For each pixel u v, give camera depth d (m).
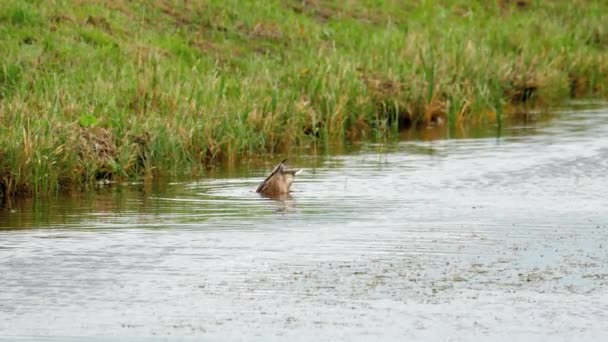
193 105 65.69
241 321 35.06
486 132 73.94
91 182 57.28
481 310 35.88
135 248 43.12
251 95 70.00
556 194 53.53
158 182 57.91
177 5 85.00
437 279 38.91
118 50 74.31
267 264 40.78
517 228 46.09
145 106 66.06
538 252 42.28
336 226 46.62
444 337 33.72
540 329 34.28
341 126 71.81
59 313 35.78
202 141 63.22
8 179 53.97
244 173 60.00
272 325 34.72
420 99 78.12
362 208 50.41
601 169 60.19
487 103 81.06
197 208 50.78
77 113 61.72
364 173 59.53
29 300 36.94
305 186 56.00
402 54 85.12
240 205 51.38
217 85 70.50
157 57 72.62
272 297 37.16
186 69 73.06
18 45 71.38
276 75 75.81
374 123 74.62
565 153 65.06
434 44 89.56
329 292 37.59
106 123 61.22
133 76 68.88
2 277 39.31
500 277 39.09
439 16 101.62
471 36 94.94
